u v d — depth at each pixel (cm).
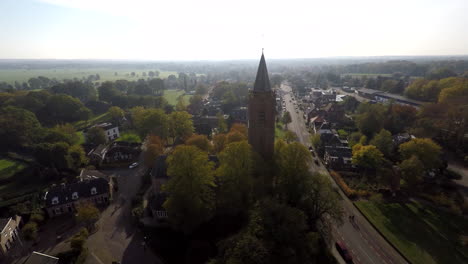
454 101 11900
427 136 10994
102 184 7762
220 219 6216
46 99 17400
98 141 12044
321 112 15850
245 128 10300
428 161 8406
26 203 7394
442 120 11050
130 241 6131
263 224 4353
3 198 7712
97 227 6650
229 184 5884
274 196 6119
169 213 5781
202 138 9069
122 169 10025
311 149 11612
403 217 6838
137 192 8350
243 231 4488
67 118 16300
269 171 6384
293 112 18975
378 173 8631
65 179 8894
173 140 12312
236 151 5847
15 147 11719
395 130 12150
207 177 5822
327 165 9969
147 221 6731
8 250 5925
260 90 6169
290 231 4228
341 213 5700
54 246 6066
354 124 14475
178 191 5641
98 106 19425
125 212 7294
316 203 5988
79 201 7431
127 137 13938
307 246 4344
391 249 5819
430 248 5806
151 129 11412
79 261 5441
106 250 5862
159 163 7394
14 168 9988
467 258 5547
